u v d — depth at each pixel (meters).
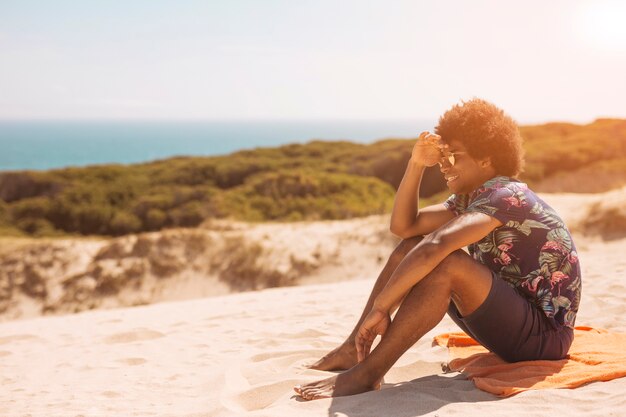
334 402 2.38
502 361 2.72
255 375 3.23
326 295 6.30
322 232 16.11
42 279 15.83
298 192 24.00
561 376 2.36
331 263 14.80
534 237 2.51
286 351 3.63
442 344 3.41
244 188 25.09
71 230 27.16
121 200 29.19
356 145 41.31
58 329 5.88
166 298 15.03
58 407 3.02
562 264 2.55
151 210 26.84
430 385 2.55
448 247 2.35
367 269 14.49
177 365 3.79
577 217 13.10
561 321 2.58
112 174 32.09
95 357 4.24
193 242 16.11
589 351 2.71
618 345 2.81
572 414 2.03
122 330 5.23
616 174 27.70
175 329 5.00
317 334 4.21
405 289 2.38
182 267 15.64
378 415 2.21
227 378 3.12
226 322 5.10
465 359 2.91
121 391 3.24
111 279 15.50
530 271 2.53
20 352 4.77
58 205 27.66
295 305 5.67
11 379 3.84
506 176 2.63
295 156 39.16
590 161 31.19
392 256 2.88
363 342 2.47
